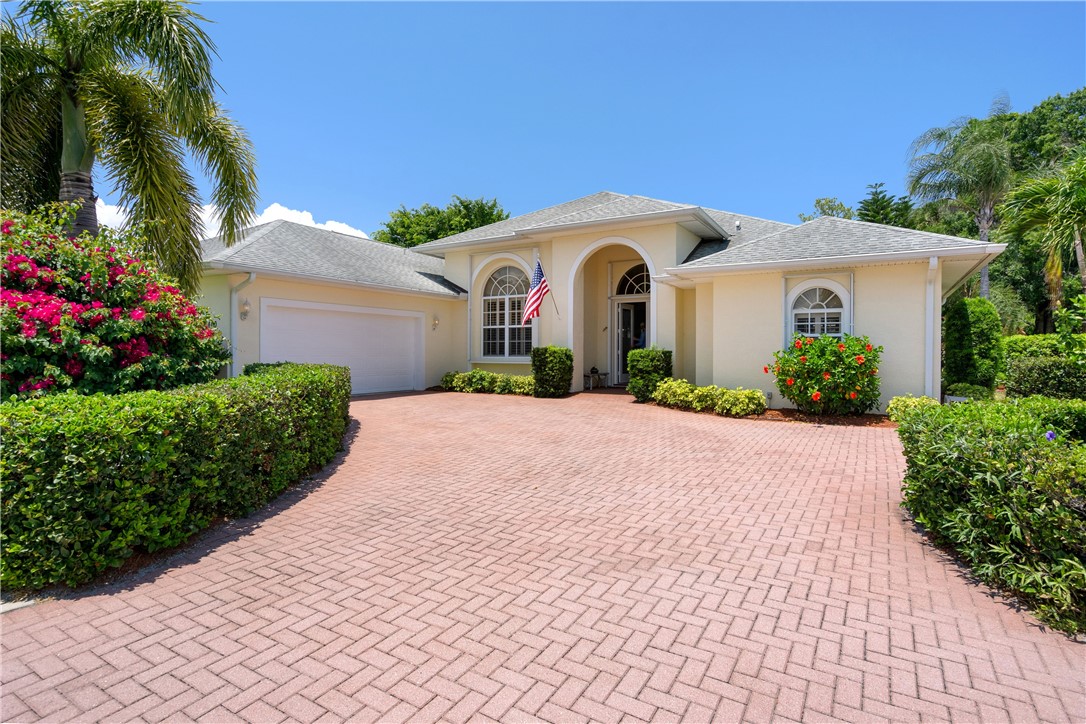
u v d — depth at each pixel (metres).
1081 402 6.36
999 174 26.53
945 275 13.13
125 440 4.01
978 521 3.98
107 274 6.64
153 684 2.83
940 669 2.93
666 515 5.52
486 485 6.68
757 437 9.73
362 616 3.53
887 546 4.66
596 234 16.34
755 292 12.94
